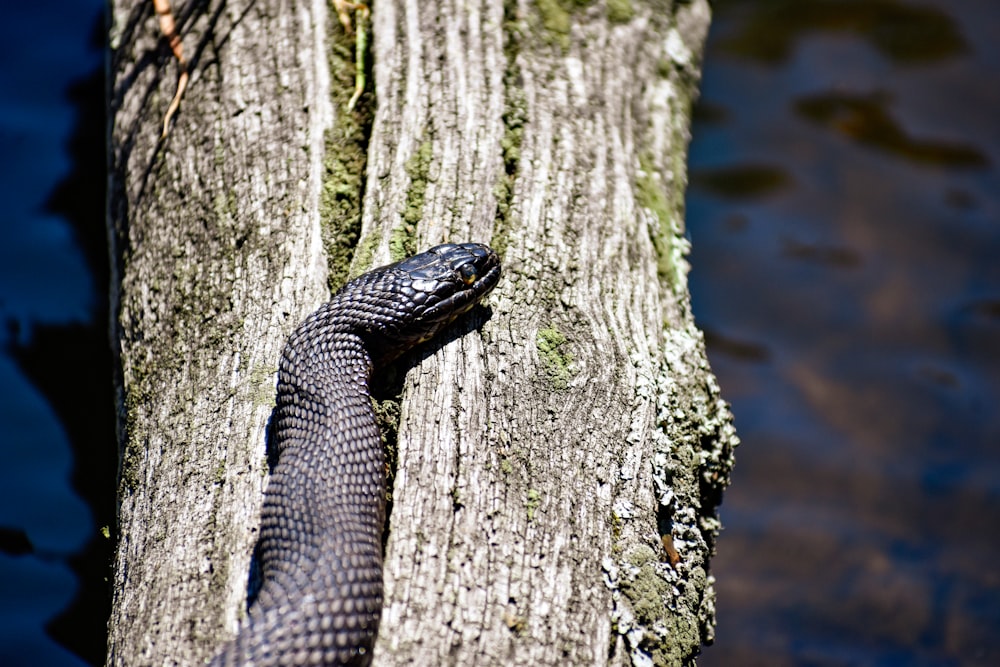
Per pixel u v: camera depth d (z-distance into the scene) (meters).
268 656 4.72
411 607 5.10
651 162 8.00
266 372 6.09
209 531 5.45
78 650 7.29
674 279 7.32
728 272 11.77
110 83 8.69
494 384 6.02
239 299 6.51
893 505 9.73
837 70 14.03
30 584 7.57
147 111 7.97
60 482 8.23
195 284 6.78
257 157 7.22
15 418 8.62
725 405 6.99
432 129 7.21
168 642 5.06
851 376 10.79
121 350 7.11
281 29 7.90
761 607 8.95
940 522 9.59
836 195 12.54
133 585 5.47
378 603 5.06
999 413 10.45
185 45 8.09
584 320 6.44
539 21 8.16
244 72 7.74
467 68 7.58
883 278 11.67
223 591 5.18
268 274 6.57
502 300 6.45
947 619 8.83
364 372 6.04
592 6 8.52
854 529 9.54
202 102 7.70
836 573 9.20
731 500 9.79
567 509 5.60
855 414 10.48
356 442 5.64
